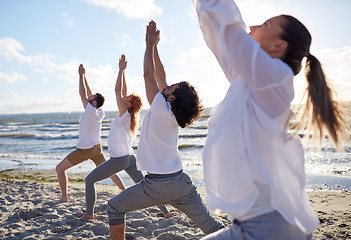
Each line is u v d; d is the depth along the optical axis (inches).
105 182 361.1
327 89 51.0
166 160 99.1
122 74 170.9
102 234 163.0
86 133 210.7
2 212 209.2
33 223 182.1
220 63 57.1
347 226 165.8
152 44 100.0
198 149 669.9
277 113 48.4
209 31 53.8
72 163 218.4
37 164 561.3
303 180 49.9
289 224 48.6
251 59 46.3
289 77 47.4
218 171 52.4
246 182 49.1
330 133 50.4
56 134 1380.4
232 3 50.4
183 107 96.6
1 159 658.8
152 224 172.2
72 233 164.7
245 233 49.9
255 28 56.7
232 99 51.4
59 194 266.5
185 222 174.7
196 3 53.4
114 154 170.4
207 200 54.9
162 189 98.5
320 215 193.5
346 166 414.3
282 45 52.3
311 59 52.3
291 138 49.2
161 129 97.7
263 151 48.6
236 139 49.8
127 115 170.1
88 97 217.8
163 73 115.1
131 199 100.8
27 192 278.2
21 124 2881.4
